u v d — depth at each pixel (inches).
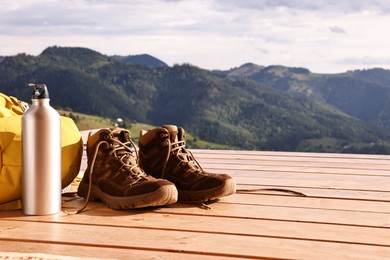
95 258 49.1
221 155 146.5
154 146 77.5
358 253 52.5
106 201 71.8
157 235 58.1
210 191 73.5
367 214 69.7
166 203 69.4
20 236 57.2
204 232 59.7
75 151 75.0
